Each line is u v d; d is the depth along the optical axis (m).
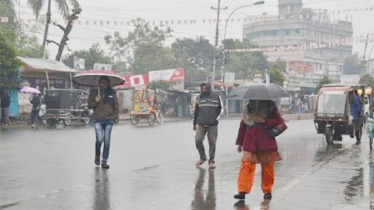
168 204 7.83
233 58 71.44
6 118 26.95
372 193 8.91
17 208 7.41
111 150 14.95
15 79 27.52
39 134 20.61
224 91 50.16
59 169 11.12
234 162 12.77
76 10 37.12
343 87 19.50
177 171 11.12
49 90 26.97
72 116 27.31
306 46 44.12
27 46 45.34
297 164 12.71
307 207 7.75
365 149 16.88
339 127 19.03
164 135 20.95
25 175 10.29
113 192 8.66
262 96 8.17
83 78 12.14
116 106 11.59
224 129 25.84
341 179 10.41
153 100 30.53
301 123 34.34
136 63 58.69
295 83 67.19
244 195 8.23
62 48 38.31
